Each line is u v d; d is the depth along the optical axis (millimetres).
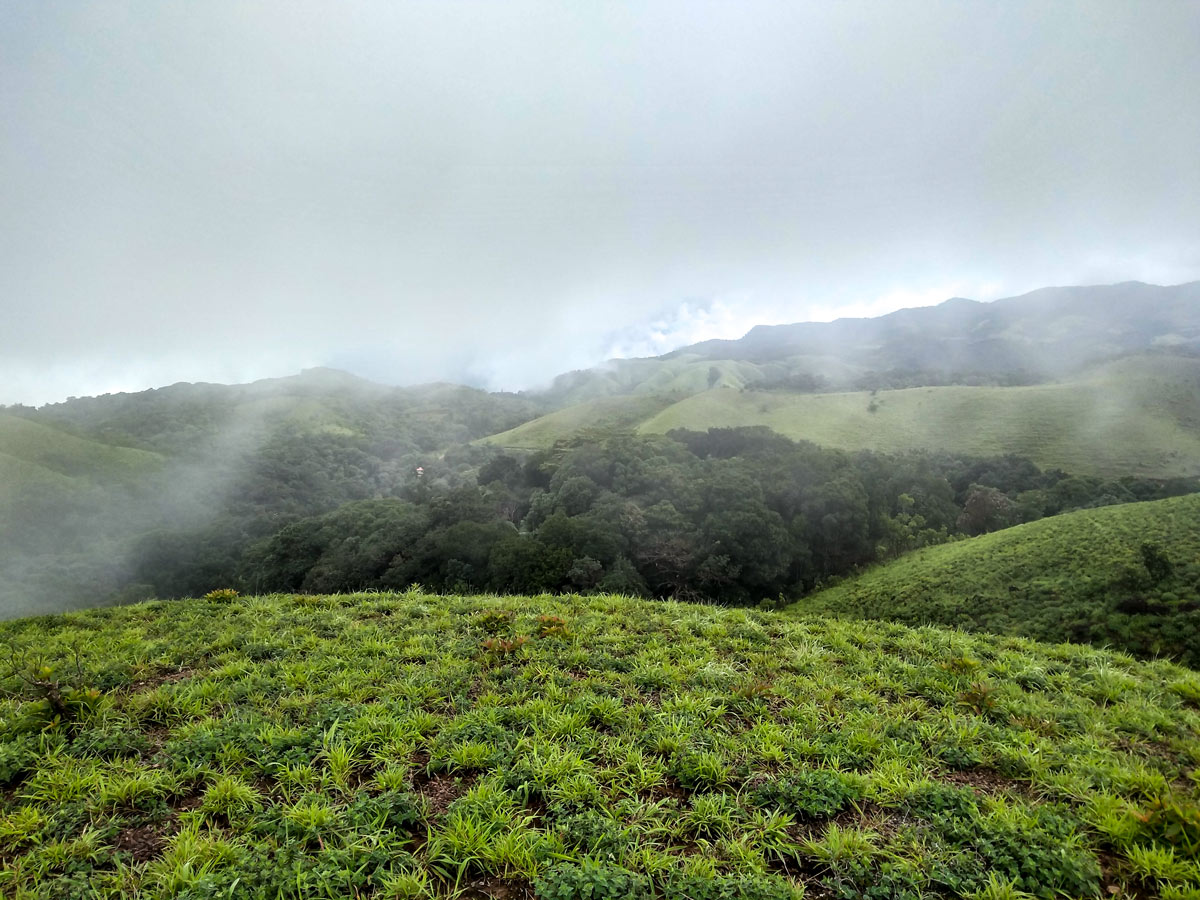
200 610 11781
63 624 10891
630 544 46594
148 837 4781
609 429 105062
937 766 5996
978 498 63062
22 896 4000
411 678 7895
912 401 104938
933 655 9570
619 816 5027
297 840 4578
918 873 4270
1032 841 4535
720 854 4633
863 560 55344
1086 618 29875
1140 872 4395
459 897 4188
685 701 7207
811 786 5371
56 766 5645
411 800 5078
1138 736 6723
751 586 48562
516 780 5453
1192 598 27484
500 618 10391
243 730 6301
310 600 12695
